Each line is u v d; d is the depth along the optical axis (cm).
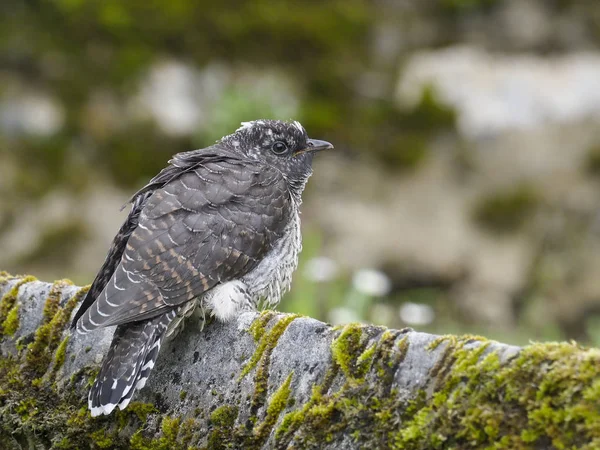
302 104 1449
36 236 1306
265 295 652
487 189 1425
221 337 547
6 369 598
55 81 1414
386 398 451
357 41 1538
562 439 396
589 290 1362
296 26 1509
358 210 1392
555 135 1449
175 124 1408
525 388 410
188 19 1480
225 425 509
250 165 655
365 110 1476
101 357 574
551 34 1567
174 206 596
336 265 1287
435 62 1530
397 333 464
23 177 1339
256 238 615
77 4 1445
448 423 427
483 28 1570
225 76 1462
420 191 1420
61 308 603
